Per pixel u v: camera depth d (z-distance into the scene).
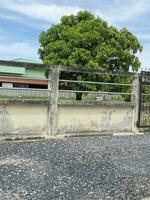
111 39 13.02
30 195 2.86
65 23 13.79
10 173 3.45
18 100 5.12
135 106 6.64
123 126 6.52
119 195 3.00
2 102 4.96
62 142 5.31
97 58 12.48
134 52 13.78
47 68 5.43
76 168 3.80
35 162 3.95
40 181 3.26
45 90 5.47
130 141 5.74
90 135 6.03
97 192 3.05
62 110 5.67
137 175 3.68
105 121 6.24
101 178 3.48
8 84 19.92
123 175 3.65
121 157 4.48
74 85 11.88
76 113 5.84
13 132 5.16
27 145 4.90
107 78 11.64
